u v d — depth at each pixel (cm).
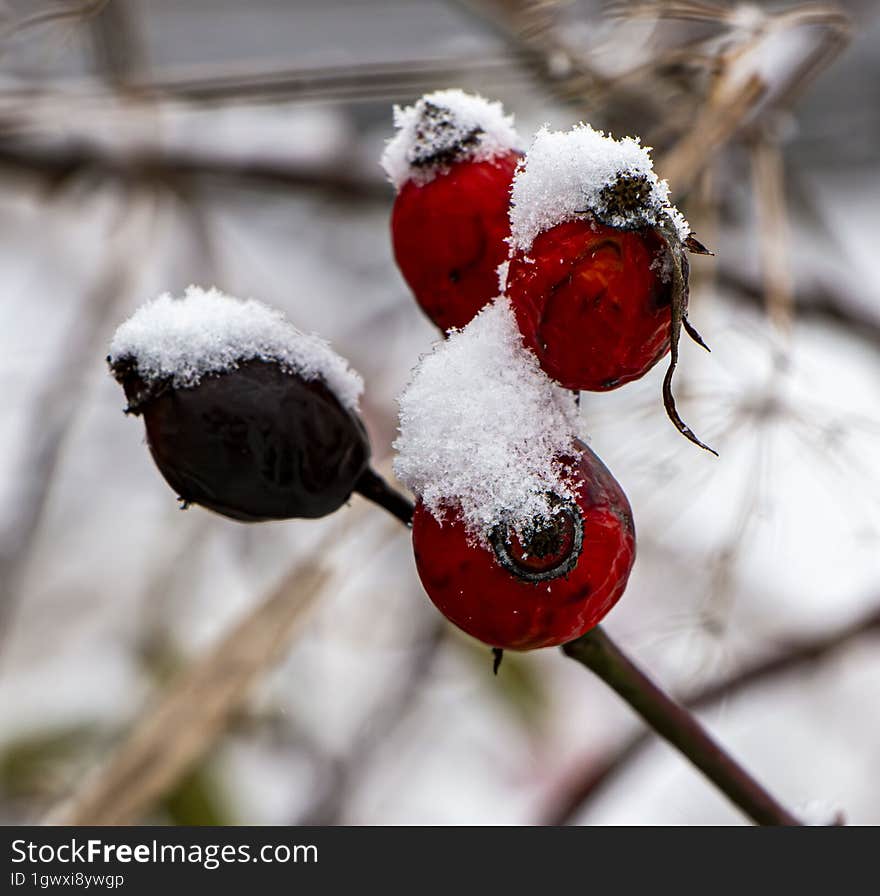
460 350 22
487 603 22
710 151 28
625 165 22
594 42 30
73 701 40
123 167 43
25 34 33
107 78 35
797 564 43
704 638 29
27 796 38
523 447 22
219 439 23
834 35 30
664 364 30
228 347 23
